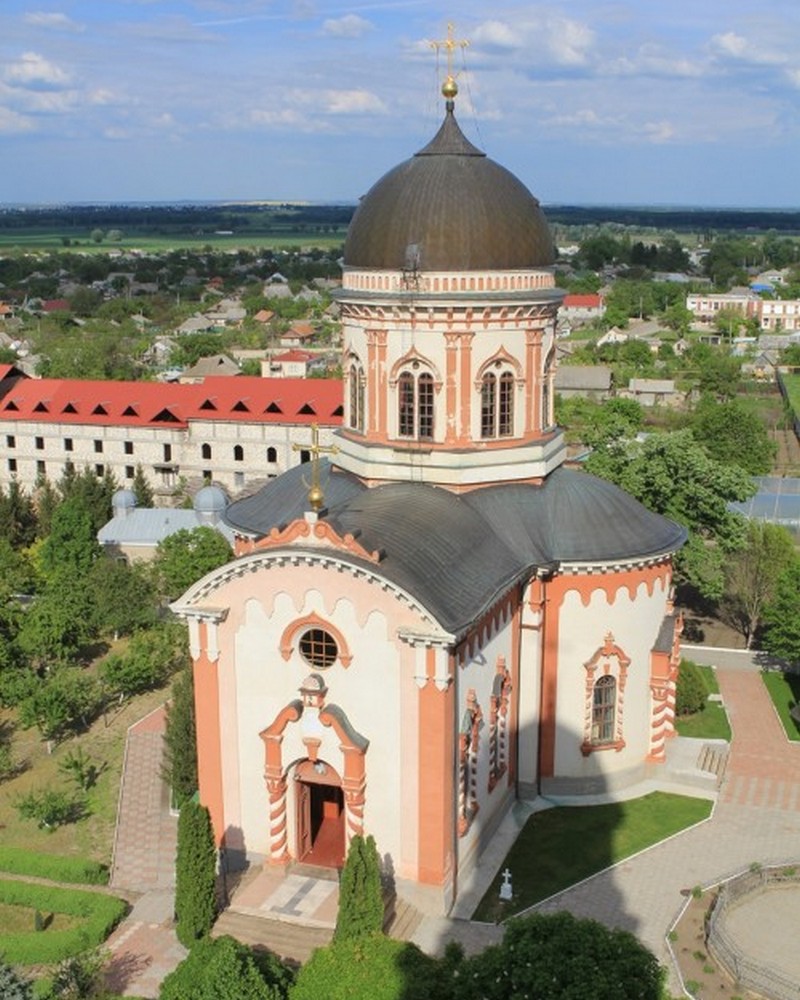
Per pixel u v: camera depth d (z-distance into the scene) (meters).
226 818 43.47
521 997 29.19
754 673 66.25
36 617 65.00
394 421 49.25
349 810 40.88
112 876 45.56
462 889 42.69
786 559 70.56
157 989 37.88
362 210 49.59
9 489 111.88
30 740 59.25
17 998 33.28
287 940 39.34
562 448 53.34
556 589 48.34
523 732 49.03
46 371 178.12
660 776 51.72
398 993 30.52
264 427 113.69
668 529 51.88
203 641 42.06
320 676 40.72
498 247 47.16
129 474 118.81
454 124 49.09
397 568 39.78
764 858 45.25
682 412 160.62
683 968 37.94
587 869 44.31
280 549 39.97
